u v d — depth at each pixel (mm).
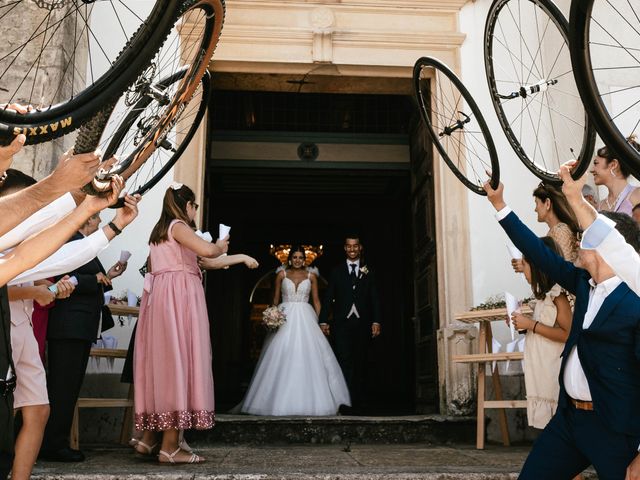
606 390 2078
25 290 2697
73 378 3693
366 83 6426
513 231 2590
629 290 2117
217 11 1932
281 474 3154
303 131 10117
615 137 1887
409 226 10758
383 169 10172
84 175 1455
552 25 5727
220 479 3111
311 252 12656
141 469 3316
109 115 1536
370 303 6977
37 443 2732
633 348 2070
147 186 3133
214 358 12844
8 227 1433
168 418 3512
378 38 5973
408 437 5031
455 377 5410
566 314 3184
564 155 5500
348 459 3896
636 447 2043
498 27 6066
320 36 5910
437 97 5988
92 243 2191
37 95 4453
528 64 5977
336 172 10508
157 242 3744
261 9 5938
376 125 10109
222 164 9992
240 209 13391
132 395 4391
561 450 2260
